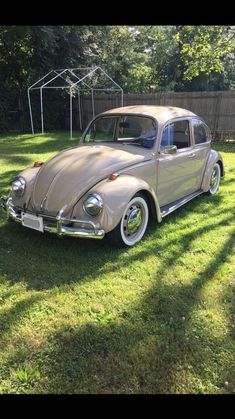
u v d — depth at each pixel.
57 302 3.34
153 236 4.77
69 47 18.69
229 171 8.60
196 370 2.60
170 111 5.33
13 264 3.99
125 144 5.04
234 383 2.51
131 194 4.11
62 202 4.00
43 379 2.51
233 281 3.75
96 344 2.82
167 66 31.86
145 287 3.61
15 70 18.16
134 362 2.66
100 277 3.76
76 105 19.78
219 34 13.38
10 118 18.38
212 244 4.60
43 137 15.62
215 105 14.96
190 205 6.06
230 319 3.14
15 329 2.98
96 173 4.17
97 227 3.90
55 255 4.19
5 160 9.89
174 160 5.13
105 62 23.75
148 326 3.04
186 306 3.31
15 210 4.46
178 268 3.99
